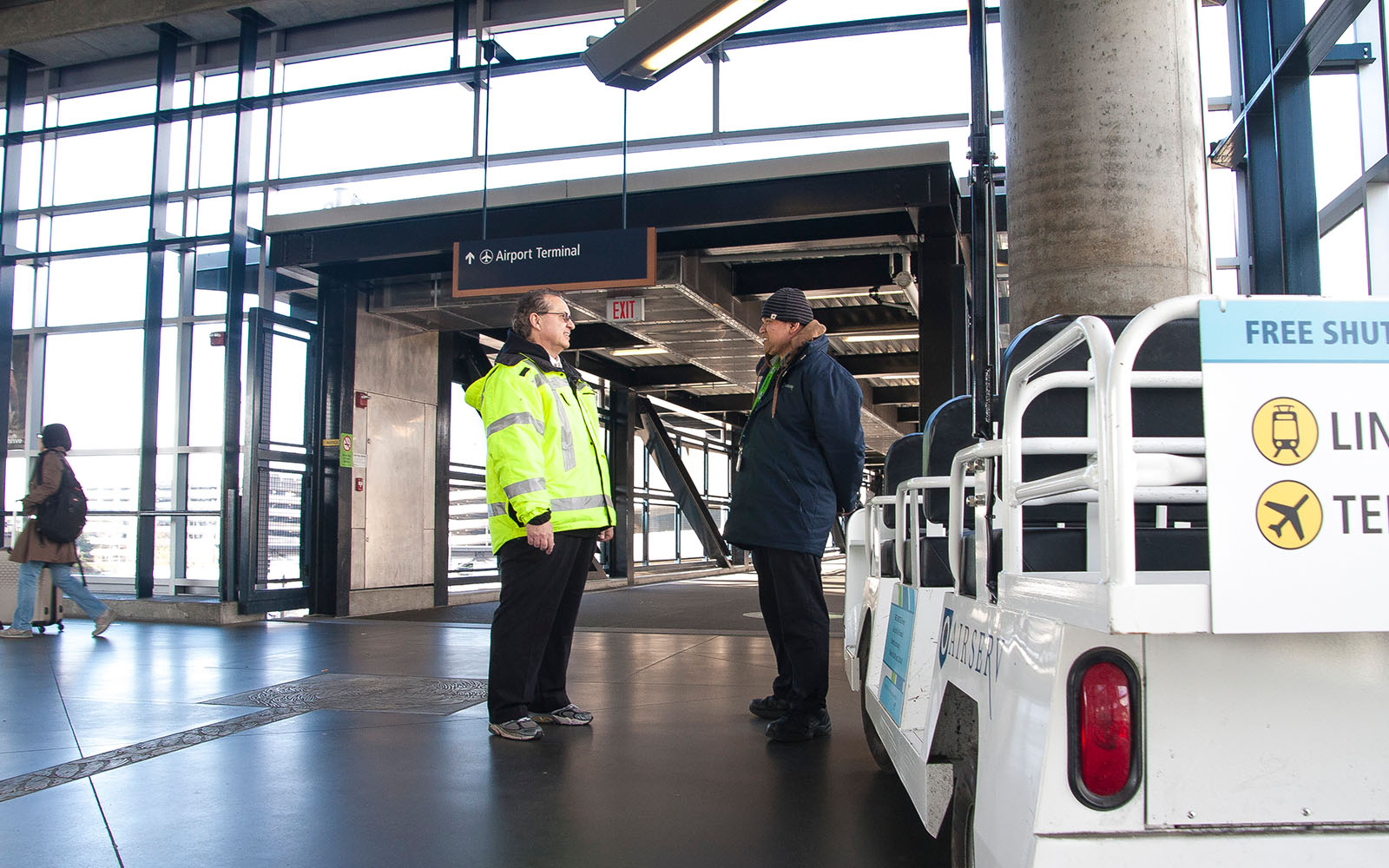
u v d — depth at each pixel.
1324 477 1.28
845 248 8.94
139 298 10.50
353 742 3.94
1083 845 1.32
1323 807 1.35
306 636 7.87
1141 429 1.85
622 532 15.92
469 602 12.31
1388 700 1.38
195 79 10.72
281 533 9.62
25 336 10.84
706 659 6.44
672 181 8.28
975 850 1.62
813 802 3.09
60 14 10.04
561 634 4.36
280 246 9.42
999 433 2.16
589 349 12.90
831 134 9.48
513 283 8.33
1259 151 6.39
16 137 10.66
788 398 3.98
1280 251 6.28
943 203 7.73
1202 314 1.29
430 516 11.59
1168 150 4.18
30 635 7.69
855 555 4.49
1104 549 1.29
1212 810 1.34
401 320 11.16
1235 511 1.26
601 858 2.58
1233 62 8.12
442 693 5.09
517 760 3.63
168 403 10.32
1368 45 5.98
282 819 2.93
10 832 2.80
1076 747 1.34
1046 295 4.28
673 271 8.91
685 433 20.17
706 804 3.07
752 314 11.06
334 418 10.11
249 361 9.32
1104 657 1.36
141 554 9.72
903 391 18.03
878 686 3.28
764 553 4.40
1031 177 4.36
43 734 4.08
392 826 2.85
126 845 2.69
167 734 4.08
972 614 1.98
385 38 10.23
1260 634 1.35
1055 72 4.30
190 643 7.34
